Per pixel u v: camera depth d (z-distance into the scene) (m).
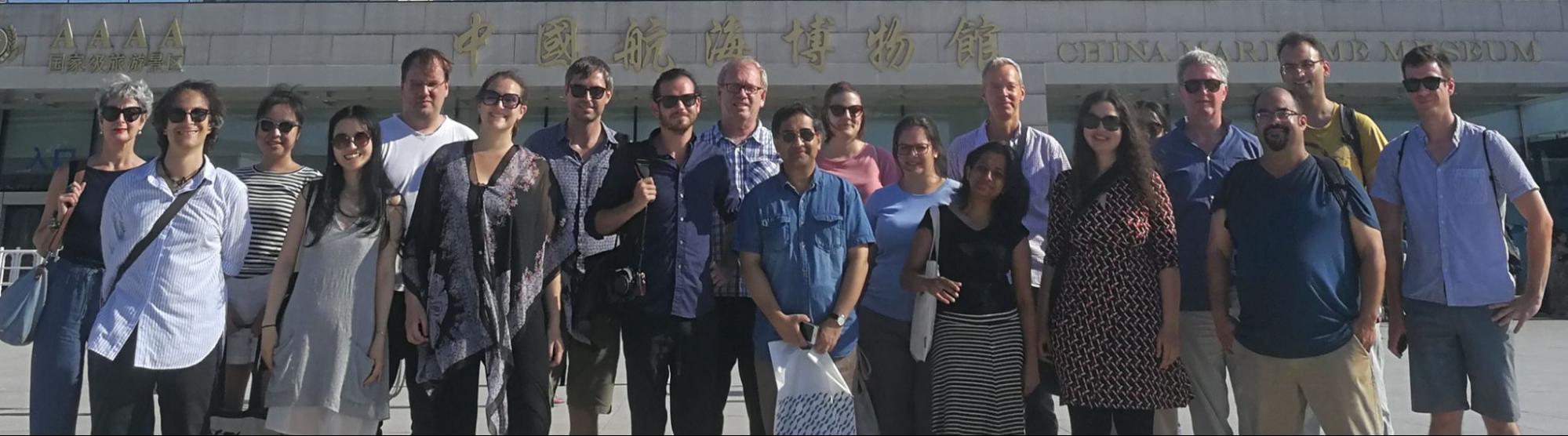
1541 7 13.59
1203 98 4.52
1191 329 4.39
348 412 3.95
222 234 4.15
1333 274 3.87
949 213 4.16
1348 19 13.51
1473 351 4.16
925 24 13.52
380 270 4.09
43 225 4.29
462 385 3.92
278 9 13.52
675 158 4.38
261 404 4.18
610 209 4.13
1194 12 13.55
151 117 4.50
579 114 4.68
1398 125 14.34
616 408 5.82
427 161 4.52
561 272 4.30
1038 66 13.41
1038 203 4.84
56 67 13.46
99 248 4.21
